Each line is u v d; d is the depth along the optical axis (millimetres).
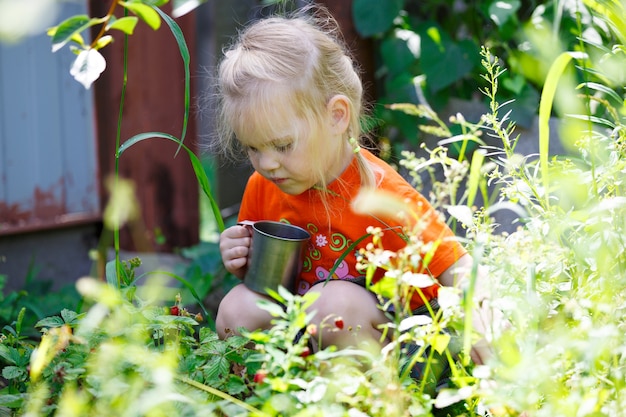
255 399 1565
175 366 1678
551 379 1528
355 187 2162
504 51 3703
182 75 4398
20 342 1945
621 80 2299
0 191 3850
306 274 2260
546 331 1765
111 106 4297
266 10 4281
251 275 2146
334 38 2758
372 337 2053
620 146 1937
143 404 1393
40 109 4004
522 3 3762
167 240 4422
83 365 1703
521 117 3246
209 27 6348
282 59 2080
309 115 2068
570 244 1803
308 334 1663
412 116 3697
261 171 2105
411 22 3883
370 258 1626
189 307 3498
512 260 1618
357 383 1522
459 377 1634
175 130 4398
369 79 3896
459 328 1614
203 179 2215
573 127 2475
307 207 2219
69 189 4152
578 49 2678
